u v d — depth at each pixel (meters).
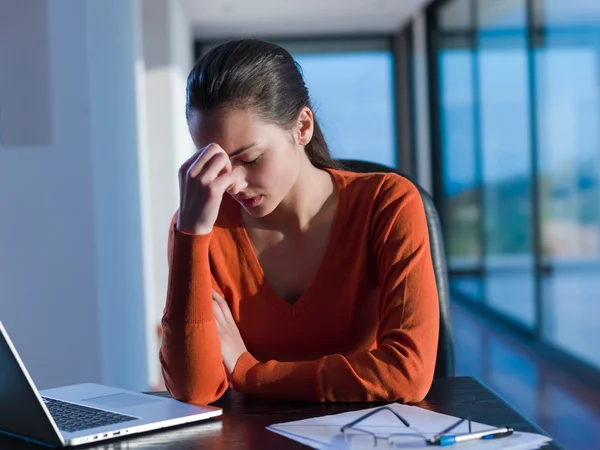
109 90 2.70
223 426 1.13
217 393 1.30
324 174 1.54
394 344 1.29
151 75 5.90
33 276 2.35
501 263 5.90
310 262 1.51
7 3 2.30
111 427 1.09
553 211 4.69
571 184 4.36
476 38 6.23
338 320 1.49
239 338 1.40
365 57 9.12
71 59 2.34
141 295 3.41
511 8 5.30
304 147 1.55
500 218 5.84
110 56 2.75
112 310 2.59
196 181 1.28
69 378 2.36
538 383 4.14
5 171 2.34
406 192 1.50
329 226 1.50
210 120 1.29
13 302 2.35
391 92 9.15
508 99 5.46
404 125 9.06
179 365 1.29
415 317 1.35
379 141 9.19
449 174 7.47
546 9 4.61
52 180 2.34
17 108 2.33
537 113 4.84
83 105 2.34
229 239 1.52
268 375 1.28
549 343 4.92
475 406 1.20
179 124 6.44
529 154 5.05
